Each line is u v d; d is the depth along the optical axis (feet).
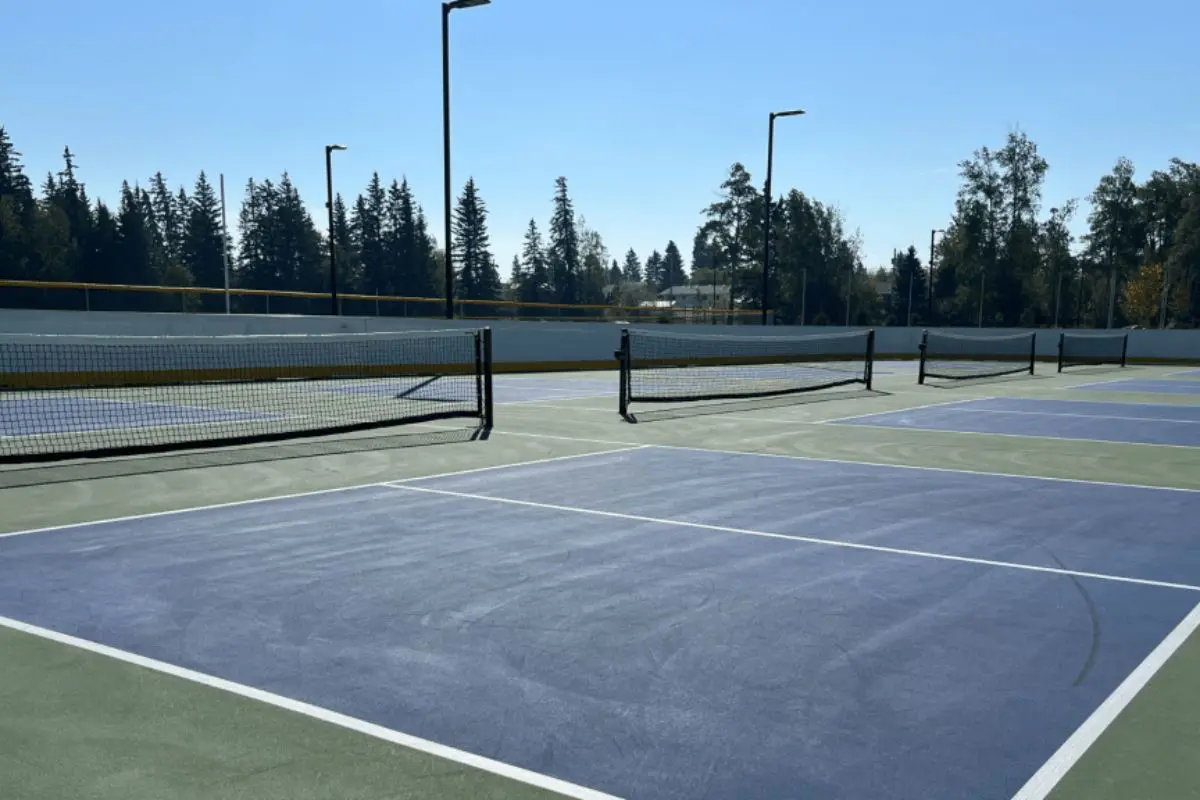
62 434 44.60
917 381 91.50
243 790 11.06
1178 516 27.76
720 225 313.53
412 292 341.41
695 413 57.52
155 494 30.40
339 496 30.19
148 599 18.84
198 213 329.11
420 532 25.03
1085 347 140.15
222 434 45.09
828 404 64.75
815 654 15.93
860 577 20.83
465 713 13.38
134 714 13.23
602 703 13.80
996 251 264.11
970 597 19.34
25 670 14.90
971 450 41.68
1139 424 53.01
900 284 314.14
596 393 71.56
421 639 16.52
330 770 11.60
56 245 252.01
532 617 17.80
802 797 11.07
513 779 11.43
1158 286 297.53
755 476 34.45
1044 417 56.80
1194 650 16.22
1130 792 11.20
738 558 22.43
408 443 43.09
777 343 126.41
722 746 12.41
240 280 329.11
